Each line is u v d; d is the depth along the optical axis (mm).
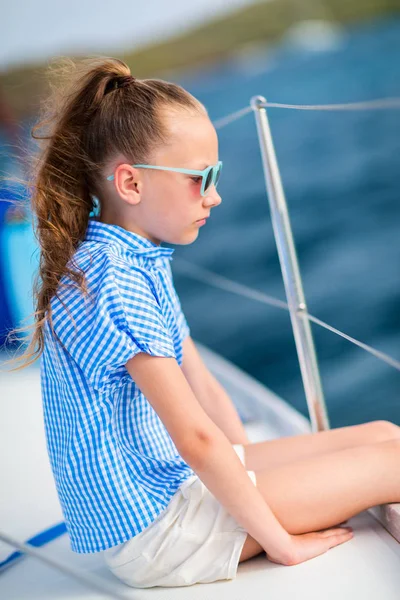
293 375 5059
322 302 6191
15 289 2559
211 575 1223
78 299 1228
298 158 9922
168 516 1221
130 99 1289
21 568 1372
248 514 1194
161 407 1191
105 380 1208
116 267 1225
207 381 1551
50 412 1293
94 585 1006
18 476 1779
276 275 7035
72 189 1323
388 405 4410
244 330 5883
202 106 1331
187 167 1269
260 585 1203
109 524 1227
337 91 11789
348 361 5082
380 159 9359
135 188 1285
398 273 6492
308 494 1262
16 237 2520
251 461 1428
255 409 1963
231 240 8047
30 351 1318
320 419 1671
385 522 1323
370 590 1160
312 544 1259
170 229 1305
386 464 1288
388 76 12094
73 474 1234
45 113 1375
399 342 5293
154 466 1244
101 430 1220
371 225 7703
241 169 10031
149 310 1214
